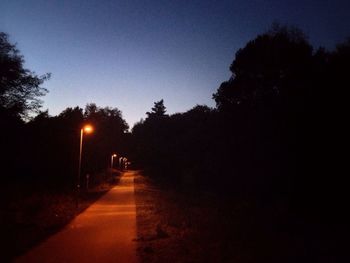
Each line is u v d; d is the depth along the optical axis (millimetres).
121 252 16594
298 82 41469
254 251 16891
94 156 77125
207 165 67500
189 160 81875
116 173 108188
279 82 48031
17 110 38156
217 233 21734
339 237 20359
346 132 30656
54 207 31969
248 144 52500
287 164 39688
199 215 29906
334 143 31141
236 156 57812
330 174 31234
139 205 38000
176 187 67750
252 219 27359
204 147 75188
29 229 22281
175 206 36938
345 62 32906
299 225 24500
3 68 36219
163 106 181750
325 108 32125
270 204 35312
